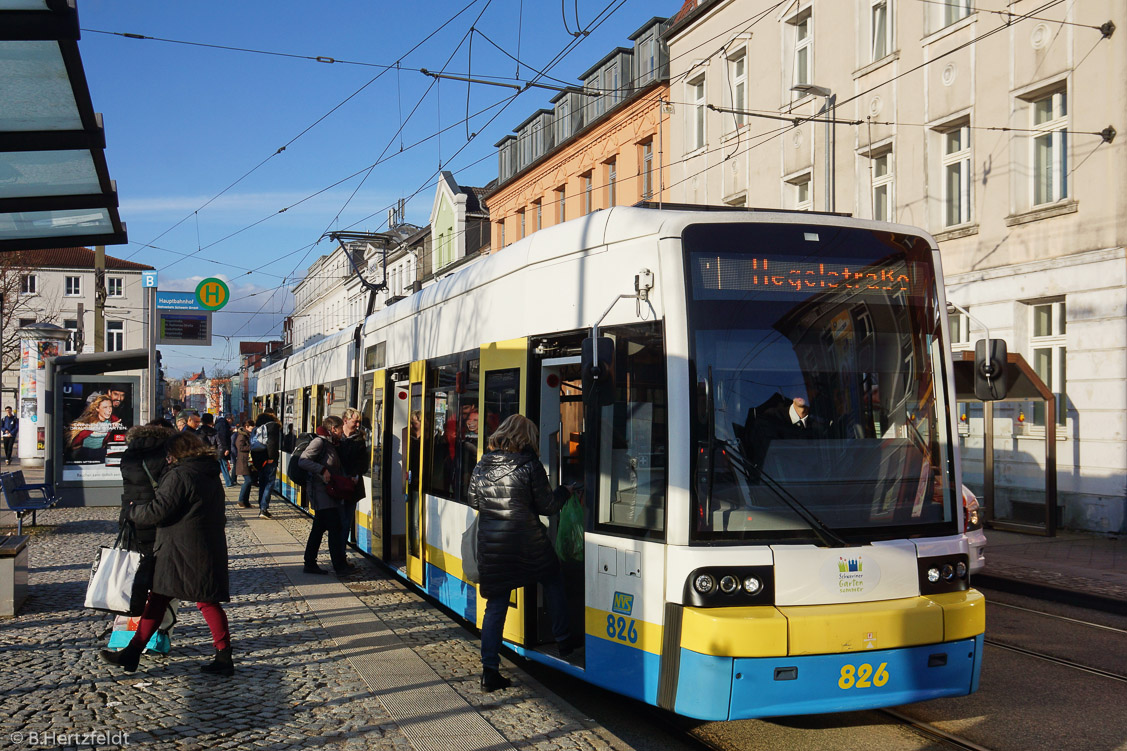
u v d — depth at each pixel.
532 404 6.73
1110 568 11.59
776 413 5.41
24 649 6.98
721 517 5.21
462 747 5.01
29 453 31.69
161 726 5.25
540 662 6.71
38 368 29.98
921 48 17.98
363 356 13.05
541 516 6.78
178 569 6.18
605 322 5.93
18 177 8.09
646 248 5.67
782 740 5.60
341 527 10.90
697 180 25.30
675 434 5.27
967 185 17.39
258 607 8.80
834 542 5.25
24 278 29.14
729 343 5.42
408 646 7.36
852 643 4.98
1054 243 15.48
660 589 5.25
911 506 5.55
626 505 5.62
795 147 21.41
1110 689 6.66
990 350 5.94
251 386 53.59
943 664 5.20
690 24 25.34
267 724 5.34
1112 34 14.43
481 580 6.21
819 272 5.68
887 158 19.22
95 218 9.24
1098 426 14.72
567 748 5.03
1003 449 16.61
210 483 6.31
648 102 27.50
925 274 5.95
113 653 6.46
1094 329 14.74
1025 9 15.89
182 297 14.10
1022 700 6.39
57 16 5.99
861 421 5.58
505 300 7.30
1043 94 15.84
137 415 18.44
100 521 15.67
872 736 5.67
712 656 4.89
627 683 5.50
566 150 32.78
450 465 8.38
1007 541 14.07
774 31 22.12
